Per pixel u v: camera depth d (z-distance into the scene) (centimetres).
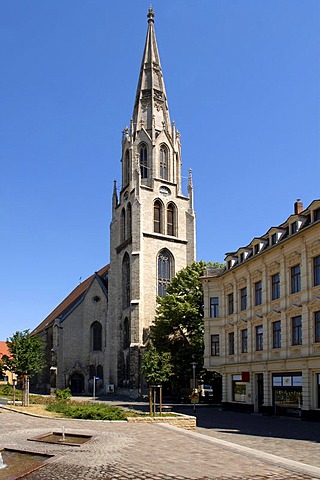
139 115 9594
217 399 6488
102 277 10556
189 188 9512
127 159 9644
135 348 8031
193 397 4816
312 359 3803
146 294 8562
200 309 6781
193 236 9269
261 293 4719
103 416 3447
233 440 2662
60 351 9494
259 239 4838
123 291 9062
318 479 1491
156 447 2095
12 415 3759
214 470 1595
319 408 3772
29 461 1783
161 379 4025
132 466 1652
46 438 2411
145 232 8769
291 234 4241
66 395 5259
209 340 5531
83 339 9694
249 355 4812
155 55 10006
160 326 6838
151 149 9288
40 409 4147
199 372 6378
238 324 5081
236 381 5112
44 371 10194
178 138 9650
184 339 6769
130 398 7819
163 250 8944
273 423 3672
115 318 9200
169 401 6919
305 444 2484
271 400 4388
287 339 4197
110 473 1536
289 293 4234
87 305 9812
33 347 4931
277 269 4444
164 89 9888
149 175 9194
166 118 9681
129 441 2284
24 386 4778
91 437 2423
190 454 1912
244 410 4853
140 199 8856
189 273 7150
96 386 9431
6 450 1995
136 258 8550
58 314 11050
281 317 4294
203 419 4072
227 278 5384
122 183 9619
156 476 1492
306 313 3938
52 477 1480
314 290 3888
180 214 9325
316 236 3862
